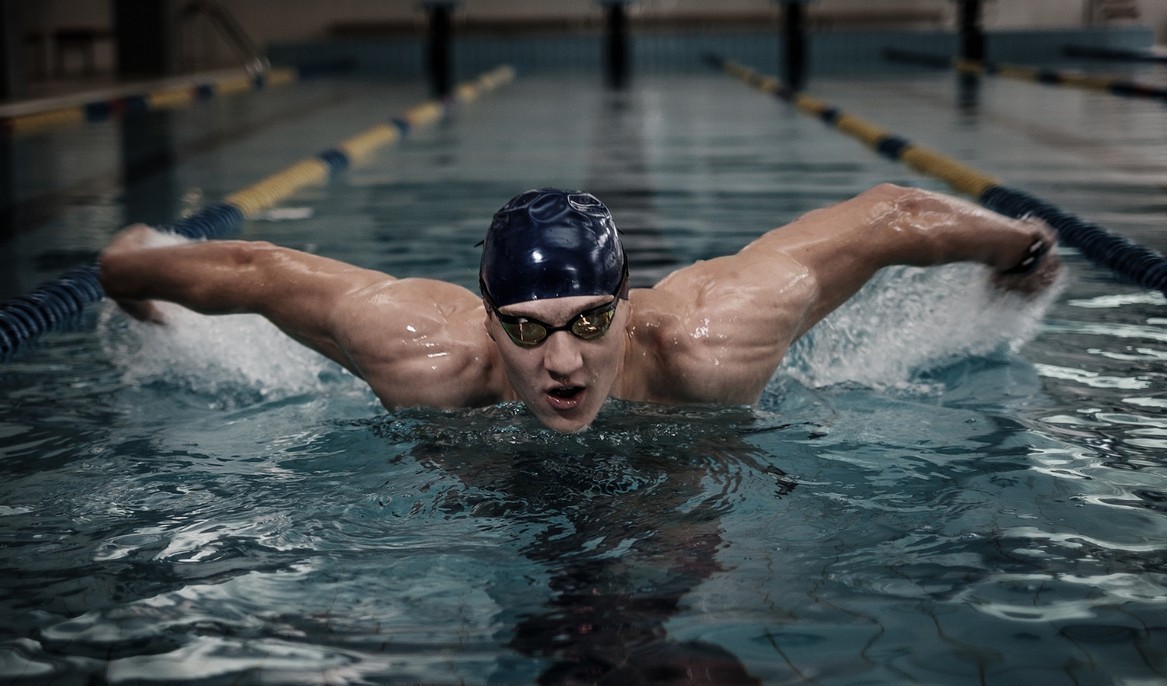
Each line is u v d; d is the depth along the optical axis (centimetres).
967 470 168
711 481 163
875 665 114
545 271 156
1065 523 148
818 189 483
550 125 802
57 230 411
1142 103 859
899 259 204
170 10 1396
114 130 793
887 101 920
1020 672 112
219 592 132
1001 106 860
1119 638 118
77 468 175
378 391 192
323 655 118
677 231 389
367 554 142
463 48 1530
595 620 124
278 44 1538
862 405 200
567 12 1725
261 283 201
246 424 196
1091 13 1619
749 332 187
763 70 1341
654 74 1340
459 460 172
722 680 112
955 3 1673
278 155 630
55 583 135
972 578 133
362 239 379
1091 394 206
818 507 154
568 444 177
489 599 130
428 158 628
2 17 988
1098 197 444
